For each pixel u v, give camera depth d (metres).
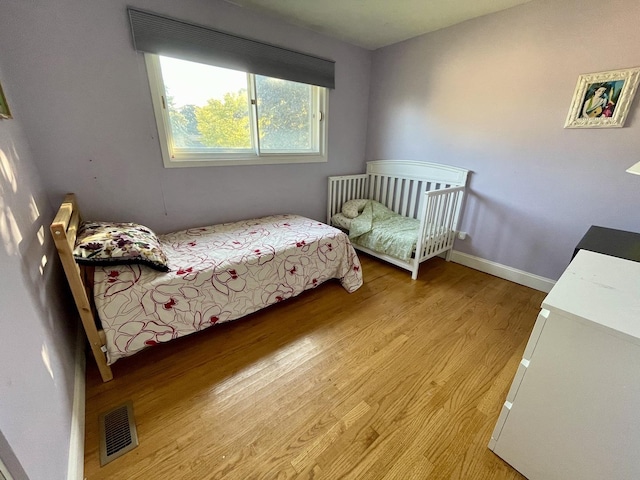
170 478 1.03
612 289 0.96
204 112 2.19
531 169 2.27
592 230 1.83
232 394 1.38
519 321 1.97
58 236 1.13
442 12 2.20
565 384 0.88
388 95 3.11
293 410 1.30
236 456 1.10
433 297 2.28
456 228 2.85
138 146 1.93
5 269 0.81
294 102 2.71
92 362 1.56
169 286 1.50
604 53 1.80
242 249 1.91
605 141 1.89
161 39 1.81
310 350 1.68
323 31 2.59
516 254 2.50
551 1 1.93
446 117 2.70
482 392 1.41
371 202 3.29
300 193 2.98
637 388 0.76
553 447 0.95
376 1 2.03
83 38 1.61
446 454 1.12
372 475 1.05
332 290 2.39
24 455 0.67
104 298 1.34
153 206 2.10
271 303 1.97
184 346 1.70
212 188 2.35
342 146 3.21
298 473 1.05
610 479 0.86
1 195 0.93
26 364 0.80
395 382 1.46
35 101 1.54
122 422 1.22
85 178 1.79
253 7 2.13
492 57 2.29
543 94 2.09
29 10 1.44
